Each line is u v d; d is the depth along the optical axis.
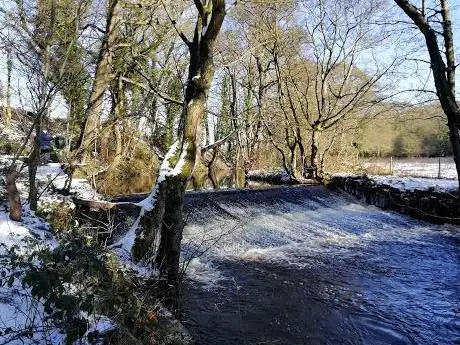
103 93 10.04
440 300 7.07
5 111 7.58
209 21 6.13
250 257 8.94
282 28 17.75
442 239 11.42
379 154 32.56
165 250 5.80
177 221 5.91
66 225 6.74
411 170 23.66
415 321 6.26
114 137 13.65
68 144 9.23
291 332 5.74
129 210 8.52
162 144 16.48
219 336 5.50
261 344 5.36
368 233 11.86
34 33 6.59
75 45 7.32
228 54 17.03
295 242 10.35
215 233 9.66
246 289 7.18
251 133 19.62
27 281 2.96
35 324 3.26
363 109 18.86
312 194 15.27
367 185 16.03
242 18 16.98
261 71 18.94
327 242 10.65
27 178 9.21
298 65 19.64
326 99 19.66
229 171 19.66
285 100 20.16
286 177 18.06
